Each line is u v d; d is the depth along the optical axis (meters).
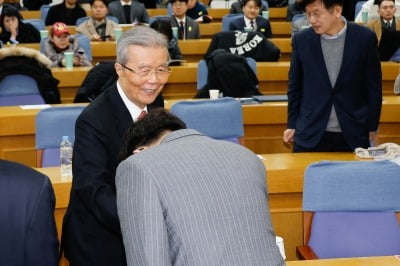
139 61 2.26
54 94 5.52
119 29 8.10
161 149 1.73
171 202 1.63
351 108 3.73
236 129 4.00
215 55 5.62
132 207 1.64
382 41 7.20
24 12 10.76
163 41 2.31
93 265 2.34
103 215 2.18
